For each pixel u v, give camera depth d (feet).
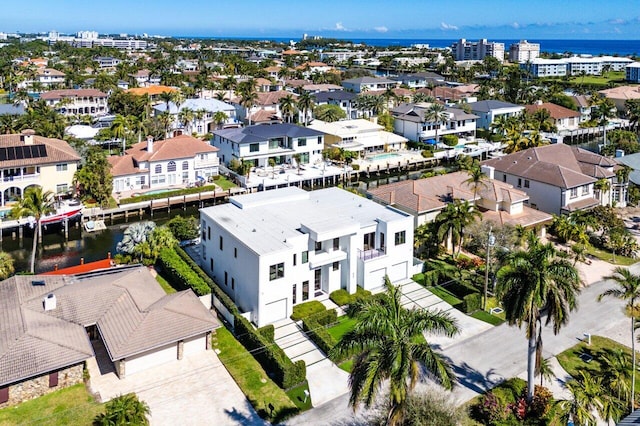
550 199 240.53
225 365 131.34
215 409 115.44
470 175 232.53
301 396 120.67
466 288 167.43
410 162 360.07
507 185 229.25
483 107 456.86
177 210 272.51
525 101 557.74
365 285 169.27
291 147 341.21
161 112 417.49
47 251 220.43
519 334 146.61
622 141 371.56
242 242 155.33
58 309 134.82
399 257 176.76
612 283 178.81
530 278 110.52
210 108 434.30
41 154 248.93
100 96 502.38
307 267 161.58
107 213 251.39
